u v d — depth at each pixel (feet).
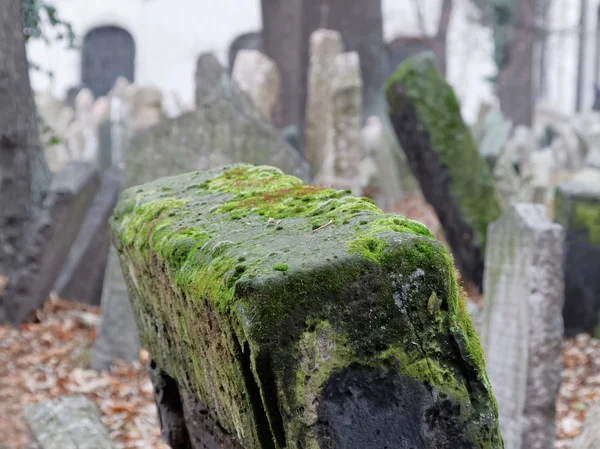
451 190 11.77
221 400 3.22
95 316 11.36
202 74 11.02
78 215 10.92
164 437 4.61
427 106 11.54
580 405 9.31
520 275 7.56
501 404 7.57
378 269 2.51
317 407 2.46
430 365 2.54
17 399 8.20
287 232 2.90
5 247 11.34
